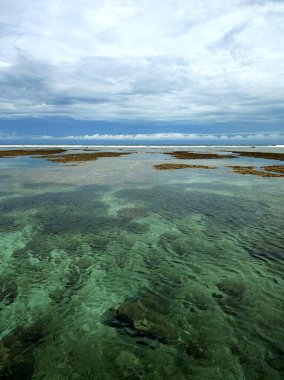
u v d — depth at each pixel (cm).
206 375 677
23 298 977
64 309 920
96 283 1071
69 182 2934
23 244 1408
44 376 673
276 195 2391
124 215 1856
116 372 685
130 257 1280
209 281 1080
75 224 1689
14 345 766
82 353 741
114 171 3747
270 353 737
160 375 677
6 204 2091
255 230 1580
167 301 956
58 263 1221
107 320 866
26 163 4653
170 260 1250
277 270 1150
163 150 8925
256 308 917
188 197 2330
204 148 10494
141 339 789
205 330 819
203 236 1508
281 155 6322
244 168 4044
